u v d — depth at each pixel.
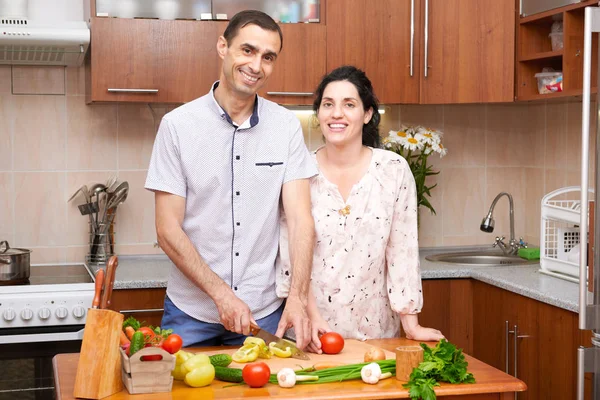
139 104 3.84
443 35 3.68
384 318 2.54
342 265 2.45
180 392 1.82
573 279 3.19
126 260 3.82
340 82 2.42
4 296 3.11
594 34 3.14
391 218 2.46
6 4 3.35
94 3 3.41
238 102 2.32
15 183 3.74
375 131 2.59
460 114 4.19
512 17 3.61
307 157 2.44
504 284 3.22
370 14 3.67
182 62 3.50
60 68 3.75
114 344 1.81
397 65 3.70
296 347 2.10
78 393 1.79
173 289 2.46
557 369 2.90
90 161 3.80
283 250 2.44
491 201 4.23
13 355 3.10
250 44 2.19
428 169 3.96
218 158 2.35
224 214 2.38
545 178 4.09
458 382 1.87
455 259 3.99
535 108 4.17
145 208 3.87
